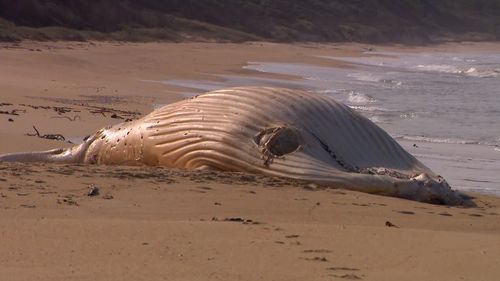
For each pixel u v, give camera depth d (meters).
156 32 133.62
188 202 18.62
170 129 24.61
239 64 96.25
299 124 23.28
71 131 36.84
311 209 18.91
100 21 128.12
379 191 22.03
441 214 19.92
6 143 31.14
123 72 76.69
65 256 12.83
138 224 15.32
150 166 24.53
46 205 17.20
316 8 188.38
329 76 82.69
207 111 24.39
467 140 39.34
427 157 34.34
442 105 54.12
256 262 12.89
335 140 23.30
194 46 126.31
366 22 195.25
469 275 12.56
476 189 27.36
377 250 14.09
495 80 78.88
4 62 74.62
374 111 50.50
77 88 58.56
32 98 49.38
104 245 13.60
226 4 163.38
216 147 23.53
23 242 13.65
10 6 115.50
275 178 22.48
